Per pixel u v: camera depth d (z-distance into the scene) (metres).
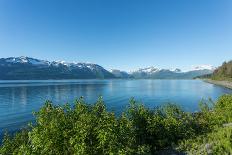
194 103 106.31
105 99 126.12
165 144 32.03
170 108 37.94
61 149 21.44
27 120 74.88
